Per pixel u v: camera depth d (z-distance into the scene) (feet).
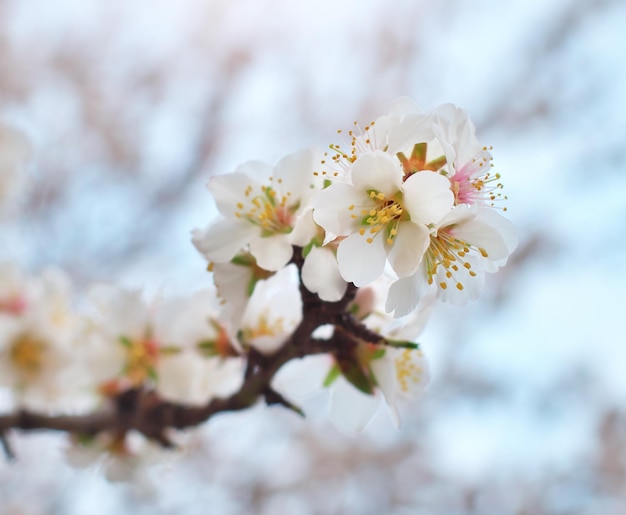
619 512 4.68
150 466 1.74
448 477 4.83
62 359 1.78
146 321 1.65
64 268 4.46
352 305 1.40
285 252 1.38
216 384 1.61
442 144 1.31
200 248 1.41
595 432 4.93
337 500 4.73
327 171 1.39
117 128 4.98
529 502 4.73
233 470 4.55
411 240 1.32
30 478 3.94
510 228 1.35
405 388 1.48
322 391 1.48
